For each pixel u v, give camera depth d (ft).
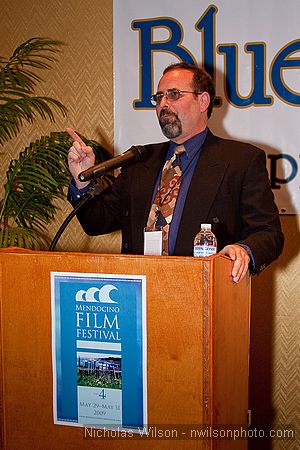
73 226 9.67
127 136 9.37
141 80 9.27
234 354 4.84
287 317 8.77
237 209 6.23
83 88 9.54
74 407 4.40
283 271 8.77
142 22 9.21
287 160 8.70
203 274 4.02
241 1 8.75
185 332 4.09
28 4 9.72
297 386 8.77
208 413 4.08
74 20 9.53
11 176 8.50
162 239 5.93
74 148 6.14
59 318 4.38
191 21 8.98
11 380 4.58
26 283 4.45
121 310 4.22
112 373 4.28
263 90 8.75
